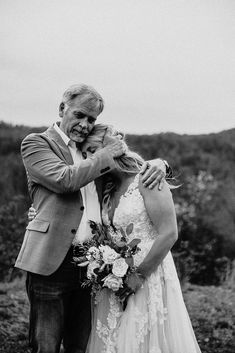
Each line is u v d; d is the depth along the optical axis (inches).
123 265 132.0
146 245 138.0
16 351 202.2
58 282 138.7
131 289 134.2
